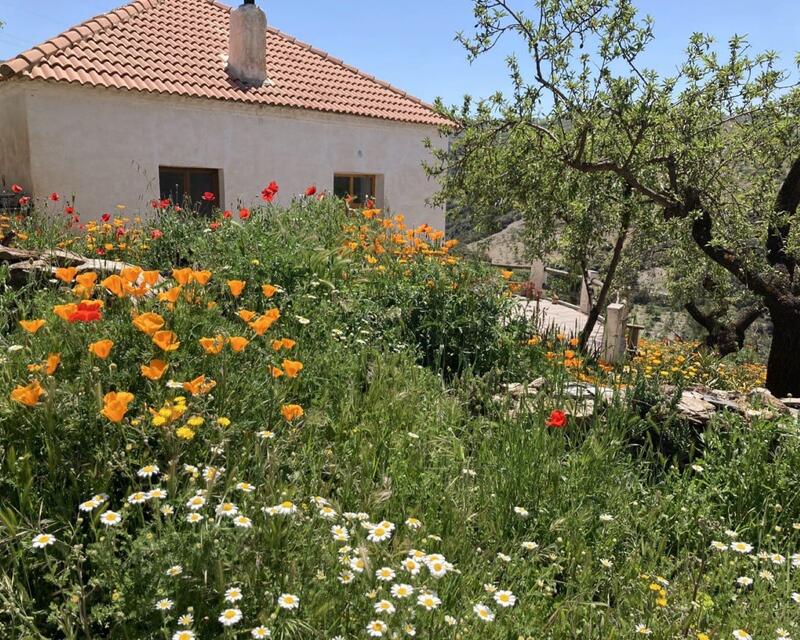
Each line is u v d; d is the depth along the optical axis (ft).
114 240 21.09
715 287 36.37
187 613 6.05
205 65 42.50
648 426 12.55
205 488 7.63
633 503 10.04
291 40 52.47
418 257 19.58
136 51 39.99
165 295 10.11
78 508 7.36
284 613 6.32
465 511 9.06
